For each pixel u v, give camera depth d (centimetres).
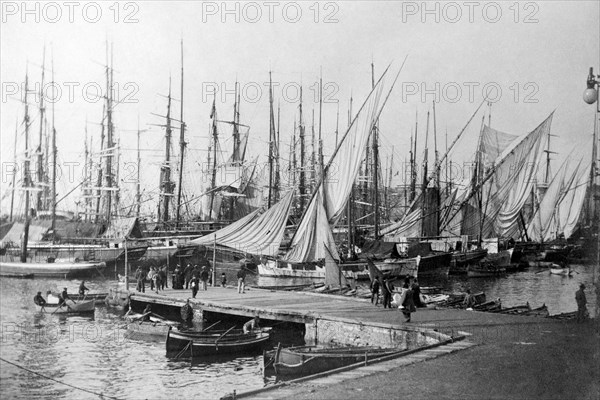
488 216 6656
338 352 2253
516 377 1673
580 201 5316
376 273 3272
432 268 6494
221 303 3334
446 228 7031
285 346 2811
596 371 1798
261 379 2308
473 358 1891
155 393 2086
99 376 2269
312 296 3756
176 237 5722
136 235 5331
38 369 2258
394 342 2466
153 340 3009
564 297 5003
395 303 3269
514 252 6362
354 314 2838
